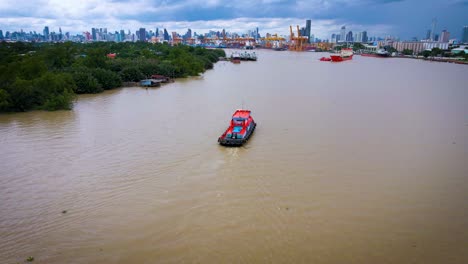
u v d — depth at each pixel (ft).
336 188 96.07
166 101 217.36
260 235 74.69
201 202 88.17
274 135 144.05
